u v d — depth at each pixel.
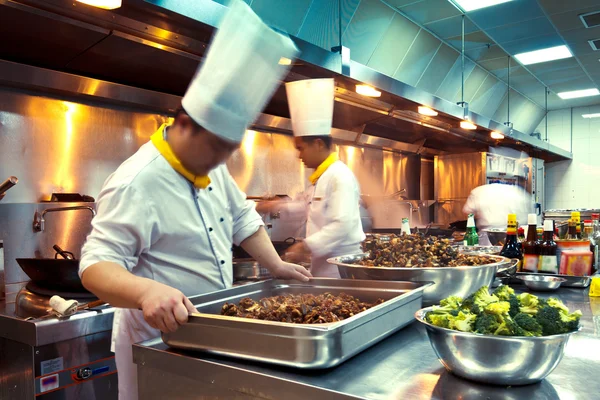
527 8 4.98
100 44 2.34
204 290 1.47
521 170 7.88
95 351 1.85
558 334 0.82
